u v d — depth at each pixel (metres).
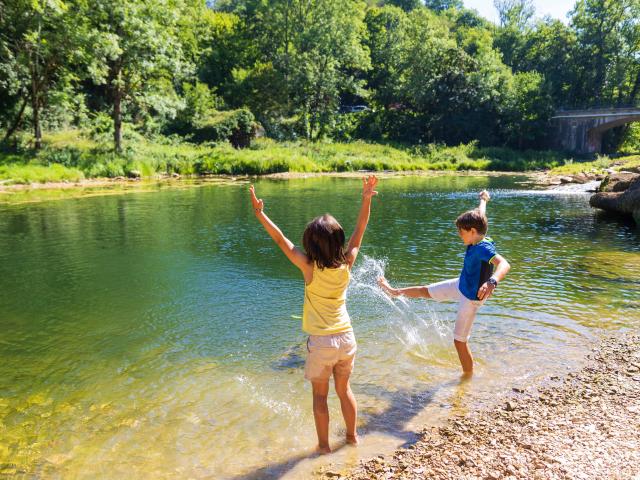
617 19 63.97
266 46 57.25
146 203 17.42
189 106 41.50
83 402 4.07
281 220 13.56
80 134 34.28
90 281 7.64
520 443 3.33
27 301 6.74
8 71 28.02
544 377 4.36
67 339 5.43
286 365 4.71
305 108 53.16
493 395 4.07
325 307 3.31
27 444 3.48
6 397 4.16
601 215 14.44
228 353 5.00
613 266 8.23
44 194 20.39
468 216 4.34
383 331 5.48
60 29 27.41
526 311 6.04
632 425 3.49
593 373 4.40
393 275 7.79
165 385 4.34
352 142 51.00
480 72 57.09
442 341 5.20
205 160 32.50
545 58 70.12
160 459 3.30
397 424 3.68
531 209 15.95
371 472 3.10
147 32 29.39
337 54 54.88
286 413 3.88
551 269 8.04
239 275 7.94
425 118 58.66
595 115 55.41
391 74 63.28
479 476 2.99
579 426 3.52
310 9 54.56
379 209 16.09
